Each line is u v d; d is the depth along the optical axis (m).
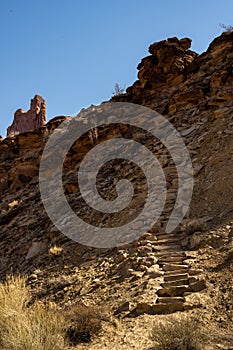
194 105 17.94
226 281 6.62
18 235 14.69
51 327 5.45
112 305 6.94
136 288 7.27
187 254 8.04
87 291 8.00
